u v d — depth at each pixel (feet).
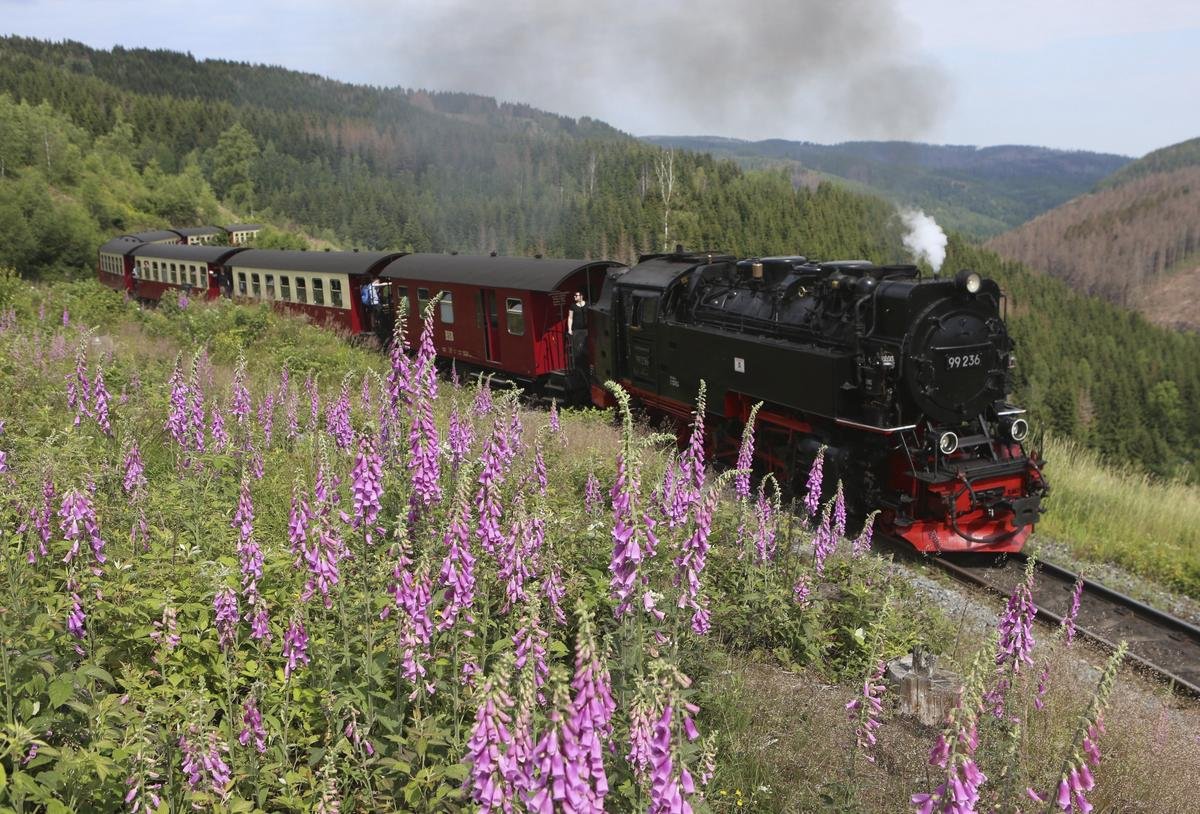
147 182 383.45
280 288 89.66
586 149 535.19
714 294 48.91
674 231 339.36
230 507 25.68
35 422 32.83
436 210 470.80
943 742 11.63
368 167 554.46
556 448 35.88
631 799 12.62
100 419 31.73
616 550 14.93
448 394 54.49
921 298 36.68
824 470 39.09
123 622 17.49
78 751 13.23
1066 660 25.90
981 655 11.80
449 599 15.58
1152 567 38.65
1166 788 20.30
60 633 15.49
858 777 18.15
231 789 13.66
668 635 18.86
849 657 25.34
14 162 307.37
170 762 13.02
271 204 470.80
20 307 72.08
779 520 28.48
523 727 9.97
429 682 15.90
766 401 43.11
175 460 30.27
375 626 17.28
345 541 18.80
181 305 81.00
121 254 127.34
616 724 15.26
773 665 24.67
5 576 17.12
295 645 15.60
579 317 61.36
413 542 19.85
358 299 79.46
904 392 36.88
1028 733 19.75
